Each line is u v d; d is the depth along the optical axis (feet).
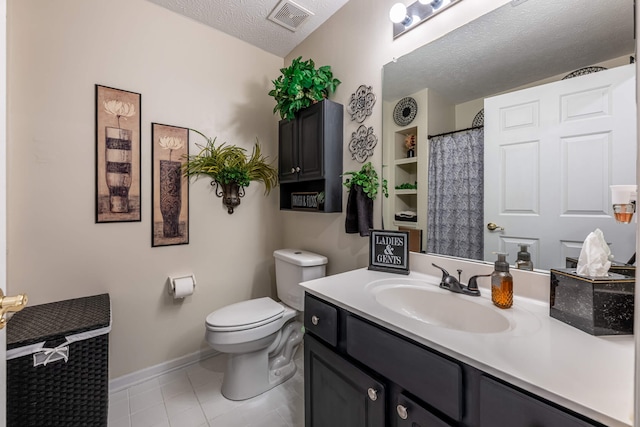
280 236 7.77
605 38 2.90
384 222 5.07
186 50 6.15
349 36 5.73
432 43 4.36
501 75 3.64
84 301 4.86
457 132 4.07
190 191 6.27
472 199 3.91
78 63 4.96
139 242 5.64
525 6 3.47
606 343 2.30
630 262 2.68
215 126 6.59
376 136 5.20
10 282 4.48
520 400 1.85
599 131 2.89
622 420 1.49
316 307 3.68
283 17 6.18
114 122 5.30
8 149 4.43
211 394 5.36
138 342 5.68
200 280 6.45
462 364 2.19
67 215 4.91
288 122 6.56
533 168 3.35
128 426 4.56
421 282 4.05
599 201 2.88
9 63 4.41
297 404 5.12
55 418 3.82
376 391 2.81
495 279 3.15
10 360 3.55
